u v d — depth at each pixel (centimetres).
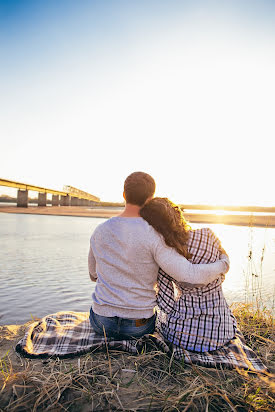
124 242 170
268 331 234
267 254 936
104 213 4291
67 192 8488
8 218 2848
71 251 925
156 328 203
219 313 180
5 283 542
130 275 174
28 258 795
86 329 202
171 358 167
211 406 141
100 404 139
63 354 175
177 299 190
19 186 5534
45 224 2166
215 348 176
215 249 176
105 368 166
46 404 139
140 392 148
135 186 173
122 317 177
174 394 147
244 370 165
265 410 139
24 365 169
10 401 140
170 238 163
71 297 468
